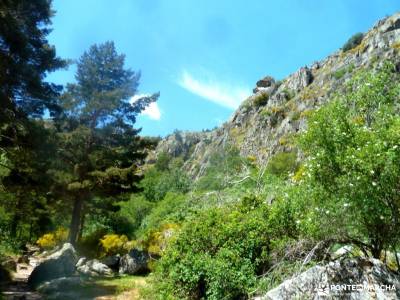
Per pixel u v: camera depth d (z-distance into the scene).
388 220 7.05
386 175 6.46
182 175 81.50
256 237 11.04
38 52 17.91
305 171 8.02
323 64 107.50
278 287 7.87
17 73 15.82
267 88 125.31
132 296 13.76
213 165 68.94
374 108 7.77
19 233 39.44
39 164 18.25
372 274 7.23
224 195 20.08
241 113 116.56
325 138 7.48
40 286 14.95
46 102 18.23
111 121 25.84
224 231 11.78
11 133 17.56
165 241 18.84
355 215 7.05
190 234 12.66
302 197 8.09
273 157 51.47
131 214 47.94
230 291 10.05
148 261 18.95
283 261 8.99
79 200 24.27
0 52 15.00
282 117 90.94
